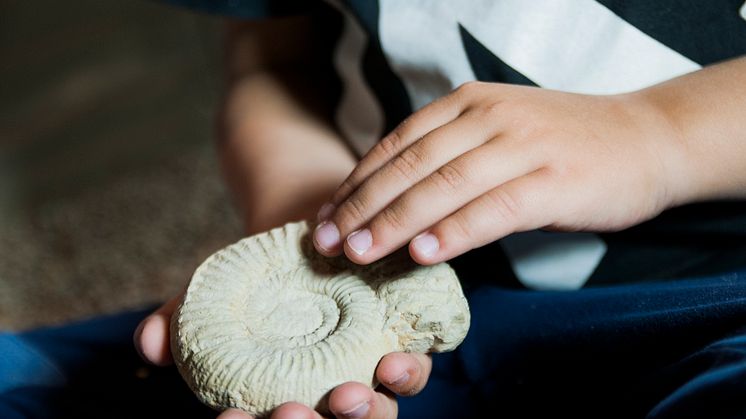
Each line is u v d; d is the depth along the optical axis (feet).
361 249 1.10
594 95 1.26
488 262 1.52
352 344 1.07
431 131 1.16
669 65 1.40
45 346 1.44
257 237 1.20
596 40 1.41
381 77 1.60
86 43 3.71
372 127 1.70
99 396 1.39
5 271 2.94
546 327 1.35
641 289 1.31
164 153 3.62
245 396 1.04
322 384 1.04
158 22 3.87
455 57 1.47
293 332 1.11
